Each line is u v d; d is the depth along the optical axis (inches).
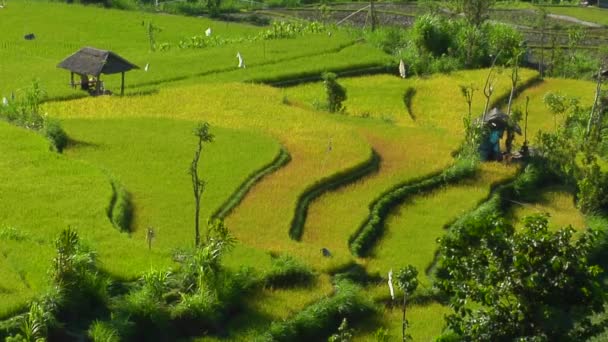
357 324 1131.3
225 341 1046.4
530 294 780.6
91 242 1173.1
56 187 1391.5
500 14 3676.2
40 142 1588.3
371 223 1396.4
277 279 1176.8
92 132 1697.8
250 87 2101.4
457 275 817.5
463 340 809.5
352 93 2226.9
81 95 2036.2
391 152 1694.1
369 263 1273.4
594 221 1456.7
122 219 1307.8
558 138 1692.9
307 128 1787.6
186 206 1373.0
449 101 2208.4
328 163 1585.9
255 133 1723.7
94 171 1469.0
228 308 1101.7
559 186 1625.2
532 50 3006.9
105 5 3366.1
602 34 3297.2
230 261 1192.8
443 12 3636.8
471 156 1657.2
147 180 1467.8
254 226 1328.7
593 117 1888.5
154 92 2059.5
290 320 1099.3
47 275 1069.8
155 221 1318.9
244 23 3309.5
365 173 1581.0
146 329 1048.8
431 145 1742.1
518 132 1697.8
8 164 1477.6
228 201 1403.8
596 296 778.8
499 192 1562.5
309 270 1204.5
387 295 1190.3
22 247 1163.3
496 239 807.7
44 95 1974.7
